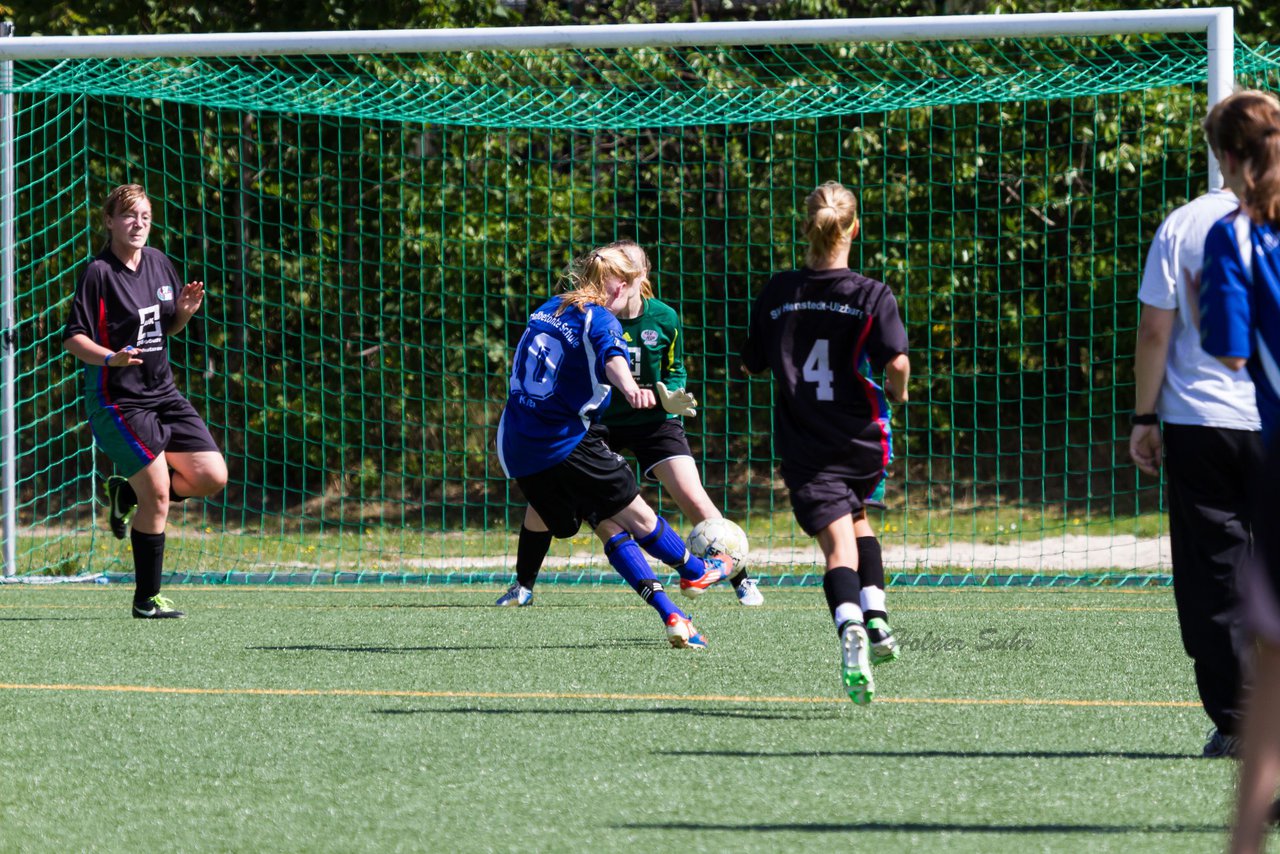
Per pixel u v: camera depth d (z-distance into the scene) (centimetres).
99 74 3806
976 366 5212
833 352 1670
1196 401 1335
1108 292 5478
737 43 2848
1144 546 4634
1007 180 5209
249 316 5772
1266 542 848
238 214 5697
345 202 5650
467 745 1541
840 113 3972
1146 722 1655
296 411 5541
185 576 3756
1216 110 1177
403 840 1161
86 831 1198
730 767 1422
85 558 4266
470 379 5712
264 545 4900
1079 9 5394
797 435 1697
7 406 3738
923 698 1833
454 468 5741
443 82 4409
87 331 2598
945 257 5403
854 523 1762
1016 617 2727
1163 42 3797
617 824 1203
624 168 5762
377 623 2694
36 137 5562
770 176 5253
